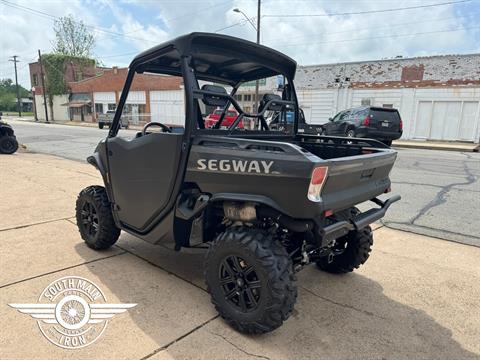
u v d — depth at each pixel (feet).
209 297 9.21
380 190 9.45
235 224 8.26
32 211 16.44
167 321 8.11
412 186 23.29
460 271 11.19
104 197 11.49
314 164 6.67
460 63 59.06
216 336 7.63
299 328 8.04
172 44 8.53
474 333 8.05
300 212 7.00
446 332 8.07
